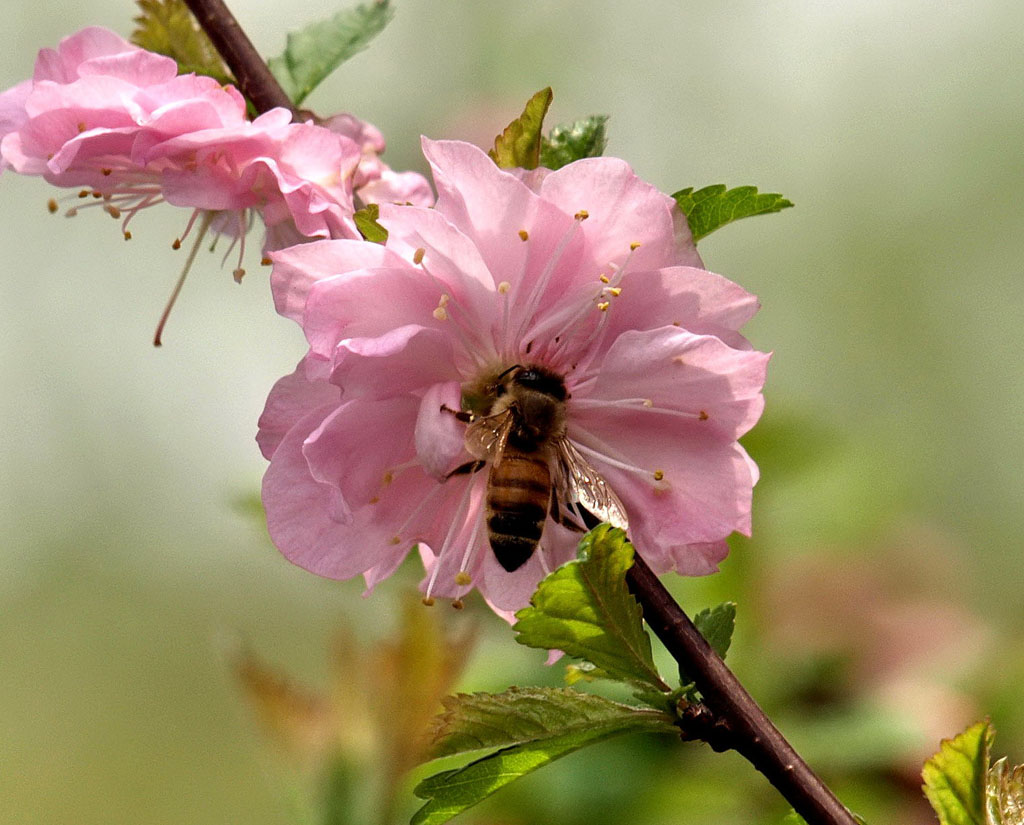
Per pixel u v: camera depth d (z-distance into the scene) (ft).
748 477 1.52
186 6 1.58
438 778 1.50
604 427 1.53
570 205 1.51
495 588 1.53
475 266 1.51
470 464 1.53
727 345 1.52
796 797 1.49
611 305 1.52
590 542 1.48
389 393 1.51
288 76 1.60
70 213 1.57
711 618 1.51
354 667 1.56
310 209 1.53
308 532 1.52
